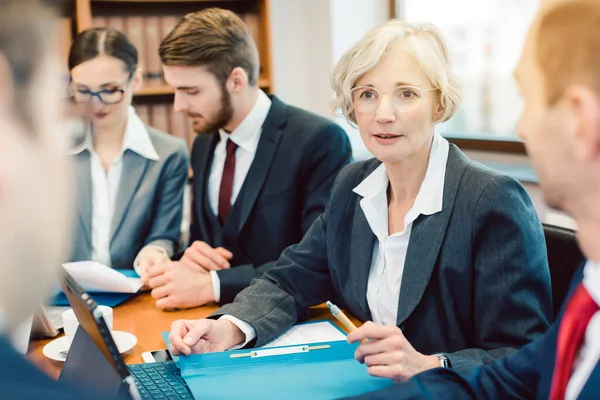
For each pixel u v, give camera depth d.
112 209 2.28
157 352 1.40
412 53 1.31
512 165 3.11
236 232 2.08
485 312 1.28
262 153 2.07
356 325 1.55
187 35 1.98
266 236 2.06
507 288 1.25
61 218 0.53
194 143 2.27
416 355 1.18
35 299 0.54
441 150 1.39
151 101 3.43
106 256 2.25
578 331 0.80
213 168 2.21
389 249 1.42
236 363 1.26
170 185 2.36
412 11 3.62
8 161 0.49
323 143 2.06
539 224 1.31
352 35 3.62
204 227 2.20
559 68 0.64
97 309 0.82
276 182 2.05
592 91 0.62
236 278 1.74
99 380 0.88
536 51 0.67
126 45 2.22
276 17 3.75
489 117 3.29
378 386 1.16
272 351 1.31
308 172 2.05
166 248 2.22
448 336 1.35
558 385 0.81
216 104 2.04
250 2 3.55
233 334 1.42
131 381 0.83
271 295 1.54
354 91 1.37
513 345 1.24
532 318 1.25
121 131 2.31
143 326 1.57
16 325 0.54
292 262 1.63
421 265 1.34
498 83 3.21
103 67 2.15
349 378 1.19
